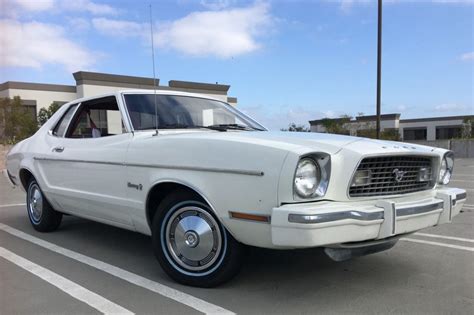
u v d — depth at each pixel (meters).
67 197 4.64
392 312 2.96
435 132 53.00
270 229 2.83
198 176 3.19
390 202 2.98
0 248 4.68
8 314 2.96
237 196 2.96
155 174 3.48
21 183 5.71
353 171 2.92
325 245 2.74
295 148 2.81
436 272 3.82
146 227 3.72
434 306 3.06
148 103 4.20
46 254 4.43
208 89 24.80
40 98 32.66
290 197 2.75
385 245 3.38
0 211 7.21
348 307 3.04
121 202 3.84
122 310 3.01
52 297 3.26
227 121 4.52
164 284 3.49
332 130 35.97
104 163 4.01
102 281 3.59
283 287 3.40
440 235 5.29
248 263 4.00
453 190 3.70
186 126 4.15
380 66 15.21
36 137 5.46
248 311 2.97
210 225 3.27
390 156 3.15
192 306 3.05
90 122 4.71
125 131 3.99
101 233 5.34
